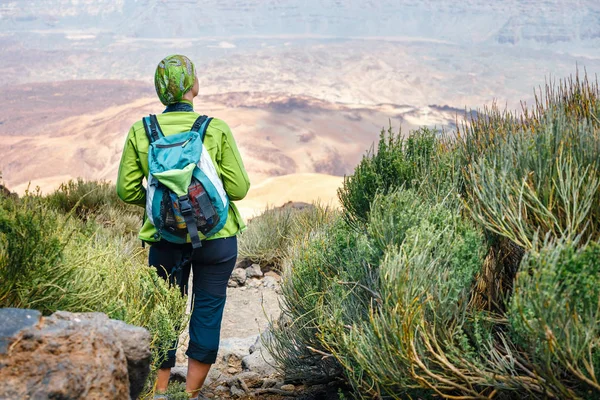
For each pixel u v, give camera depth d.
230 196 3.35
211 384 4.33
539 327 2.20
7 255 2.40
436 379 2.55
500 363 2.53
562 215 2.87
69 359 1.87
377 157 4.21
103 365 1.92
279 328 4.16
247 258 8.46
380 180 4.06
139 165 3.29
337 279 3.40
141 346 2.13
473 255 2.88
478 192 3.05
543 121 3.68
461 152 4.06
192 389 3.45
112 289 2.96
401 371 2.60
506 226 2.96
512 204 2.89
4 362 1.81
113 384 1.93
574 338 2.19
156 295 3.10
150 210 3.11
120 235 8.51
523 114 4.03
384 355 2.60
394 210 3.38
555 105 3.86
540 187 2.93
